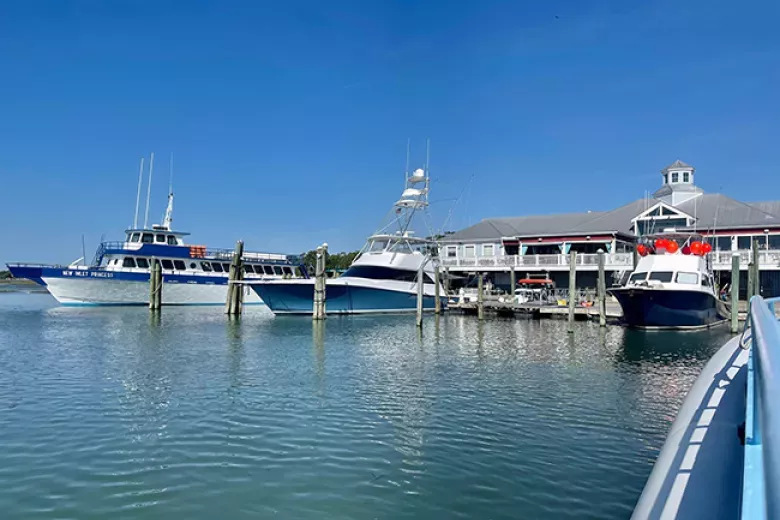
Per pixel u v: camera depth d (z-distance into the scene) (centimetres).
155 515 778
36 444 1044
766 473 252
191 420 1200
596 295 4181
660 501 437
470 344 2398
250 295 4788
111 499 824
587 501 823
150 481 886
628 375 1700
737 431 504
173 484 875
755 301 568
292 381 1592
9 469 927
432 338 2614
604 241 4519
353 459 980
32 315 3719
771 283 4084
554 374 1714
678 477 459
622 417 1231
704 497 418
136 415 1234
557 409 1296
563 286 4738
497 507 805
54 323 3209
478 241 5019
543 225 5159
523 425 1170
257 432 1122
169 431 1126
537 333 2805
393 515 782
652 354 2105
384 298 3828
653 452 1015
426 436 1100
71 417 1215
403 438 1089
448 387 1523
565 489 862
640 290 2697
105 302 4434
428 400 1377
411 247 3944
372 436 1100
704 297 2734
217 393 1440
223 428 1147
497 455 999
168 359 1961
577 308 3591
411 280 3909
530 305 3650
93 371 1723
